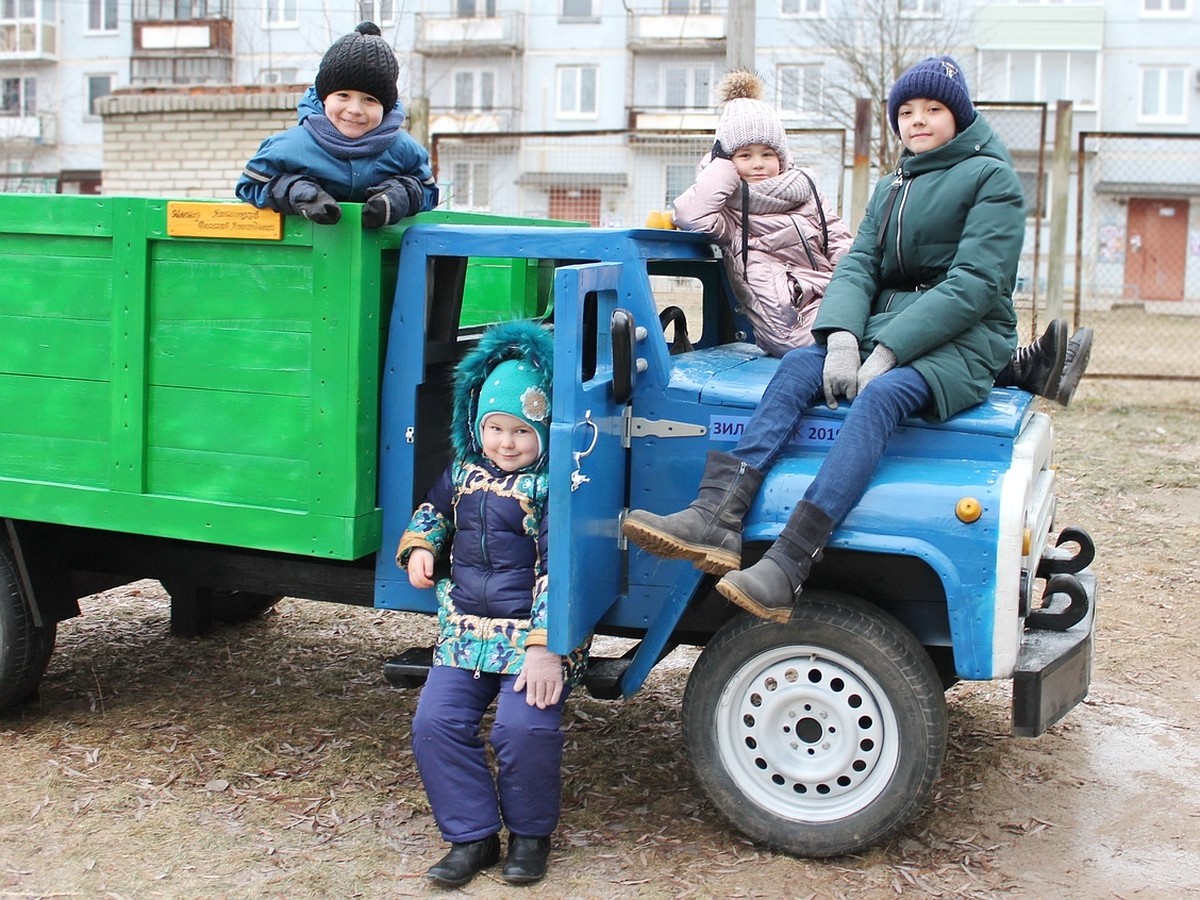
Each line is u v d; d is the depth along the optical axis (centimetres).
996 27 3575
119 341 385
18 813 374
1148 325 2150
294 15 2458
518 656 344
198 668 509
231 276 373
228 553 431
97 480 396
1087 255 3438
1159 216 3472
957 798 402
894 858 360
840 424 355
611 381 353
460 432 364
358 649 540
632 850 361
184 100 1220
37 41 3994
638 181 1243
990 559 329
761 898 335
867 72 2862
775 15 3275
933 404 352
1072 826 385
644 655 360
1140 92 3566
